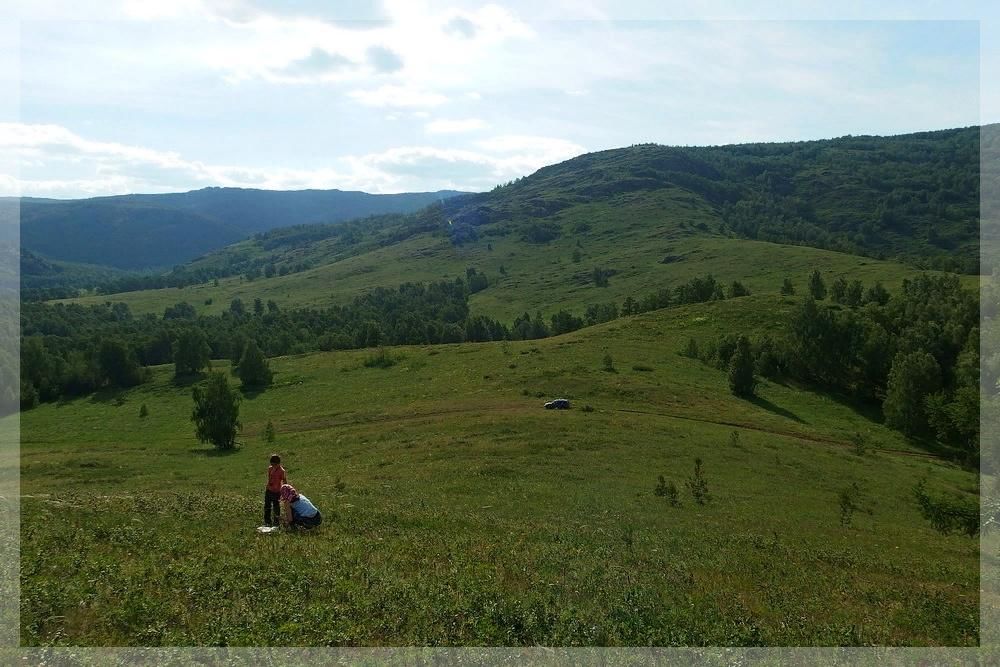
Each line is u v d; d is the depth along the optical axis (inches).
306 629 463.8
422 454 2044.8
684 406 2908.5
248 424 3228.3
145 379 5027.1
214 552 681.0
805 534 1289.4
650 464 1888.5
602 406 2812.5
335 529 868.0
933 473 2192.4
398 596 545.0
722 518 1375.5
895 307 4163.4
